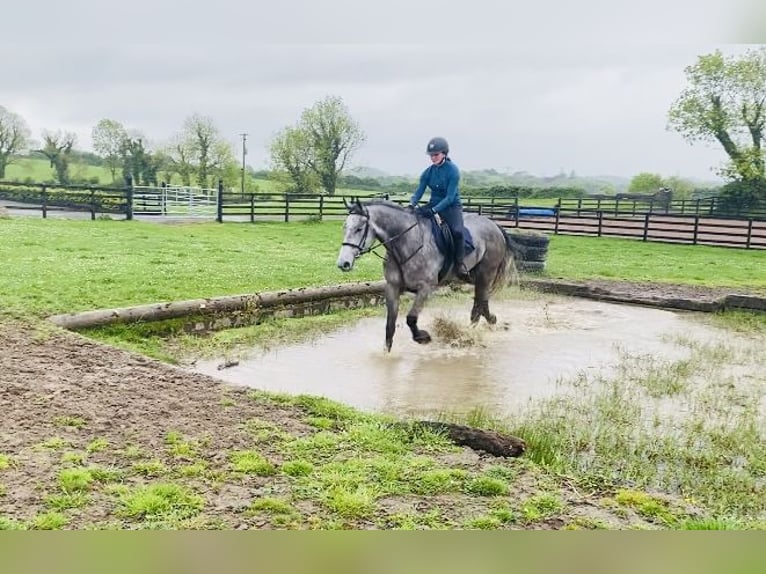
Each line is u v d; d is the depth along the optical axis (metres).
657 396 7.10
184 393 5.96
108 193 33.38
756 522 3.97
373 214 8.38
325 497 4.03
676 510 4.12
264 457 4.64
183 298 10.09
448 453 4.90
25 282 10.26
